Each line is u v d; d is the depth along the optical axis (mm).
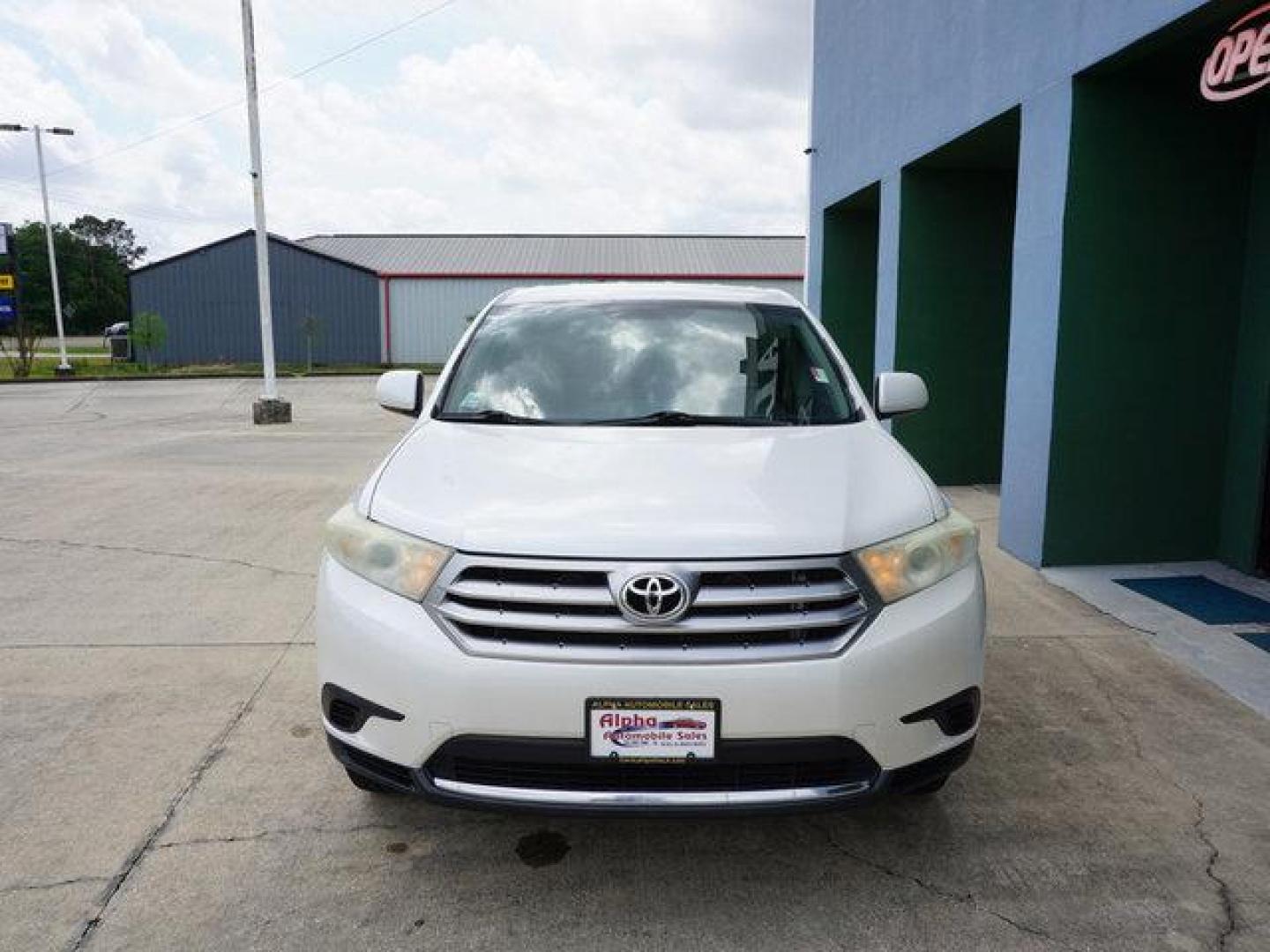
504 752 2371
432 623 2443
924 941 2400
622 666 2326
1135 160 5320
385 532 2609
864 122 8836
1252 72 4137
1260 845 2818
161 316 34438
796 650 2367
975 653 2592
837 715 2352
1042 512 5586
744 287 4301
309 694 3902
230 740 3482
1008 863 2736
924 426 8336
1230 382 5543
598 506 2559
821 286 10430
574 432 3184
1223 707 3748
